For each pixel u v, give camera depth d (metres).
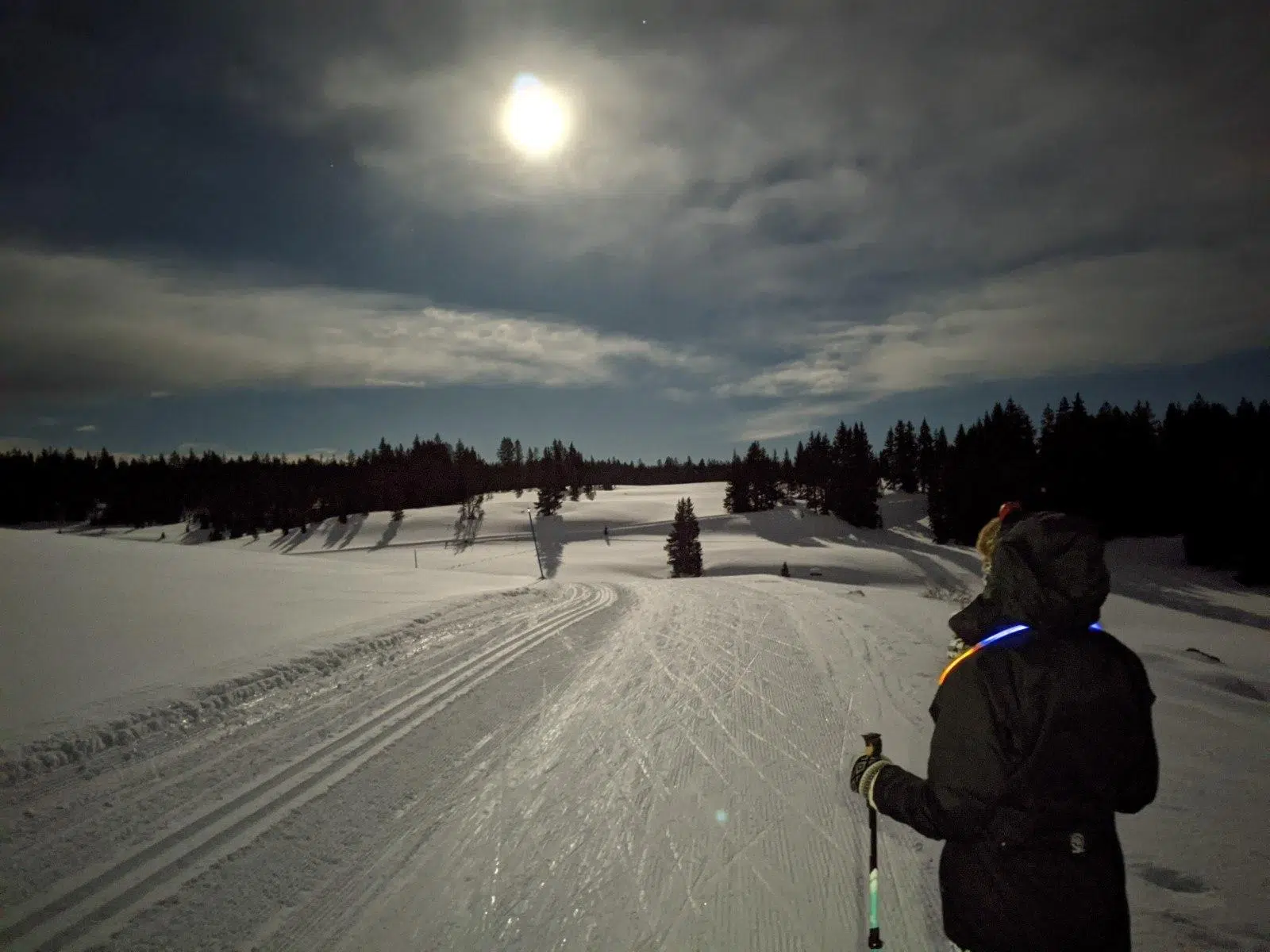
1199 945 2.76
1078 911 1.61
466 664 8.69
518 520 104.06
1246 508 51.28
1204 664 10.10
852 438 112.19
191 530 119.06
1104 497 67.38
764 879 3.64
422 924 3.33
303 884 3.70
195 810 4.56
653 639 10.43
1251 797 4.39
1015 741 1.60
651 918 3.33
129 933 3.28
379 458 146.00
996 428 98.44
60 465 134.75
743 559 67.38
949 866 1.79
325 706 6.83
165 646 7.87
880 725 6.02
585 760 5.41
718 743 5.72
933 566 65.00
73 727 5.48
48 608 8.73
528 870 3.80
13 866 3.87
